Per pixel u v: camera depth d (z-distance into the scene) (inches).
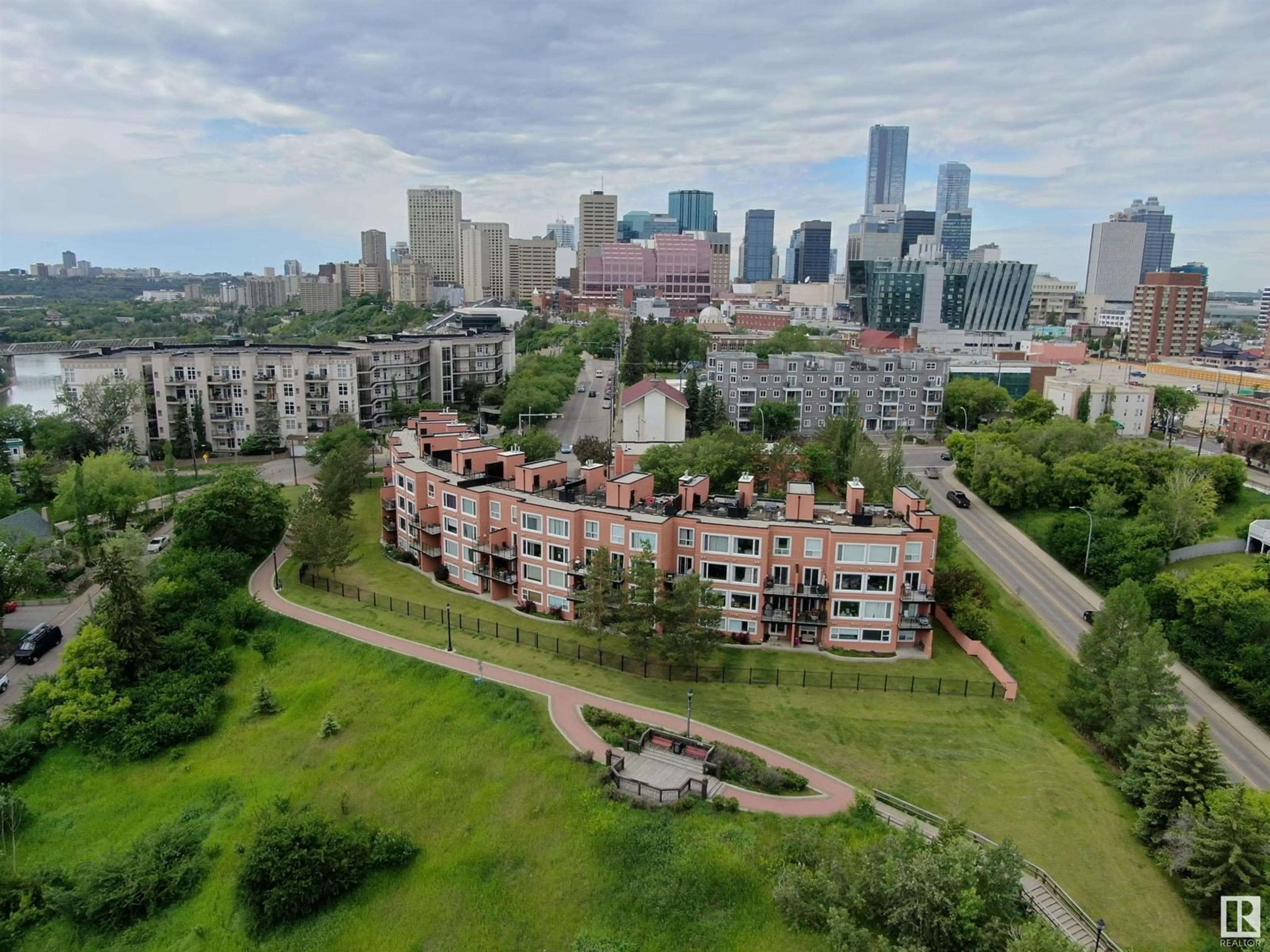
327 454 5836.6
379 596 3742.6
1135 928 2000.5
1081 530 4419.3
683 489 3491.6
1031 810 2368.4
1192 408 7628.0
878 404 7529.5
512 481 3991.1
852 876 1931.6
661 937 1989.4
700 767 2421.3
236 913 2233.0
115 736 2908.5
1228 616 3430.1
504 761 2524.6
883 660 3218.5
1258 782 2778.1
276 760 2763.3
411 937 2112.5
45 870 2422.5
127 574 3292.3
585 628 3201.3
